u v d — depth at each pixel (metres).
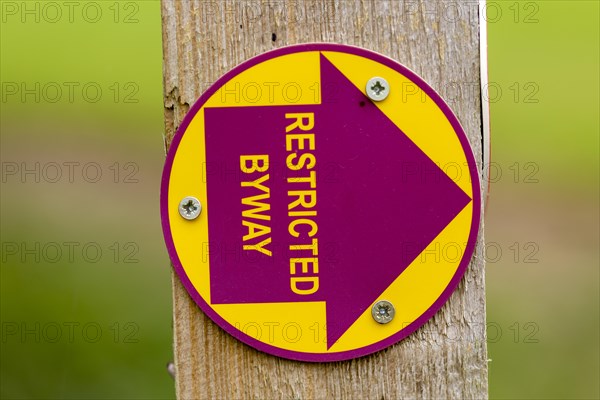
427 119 0.46
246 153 0.46
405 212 0.46
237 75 0.46
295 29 0.46
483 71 0.46
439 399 0.47
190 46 0.46
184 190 0.46
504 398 0.97
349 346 0.46
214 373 0.47
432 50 0.46
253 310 0.46
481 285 0.46
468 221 0.46
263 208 0.46
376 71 0.46
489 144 0.46
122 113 1.87
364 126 0.46
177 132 0.46
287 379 0.47
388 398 0.47
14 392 0.96
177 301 0.46
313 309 0.46
